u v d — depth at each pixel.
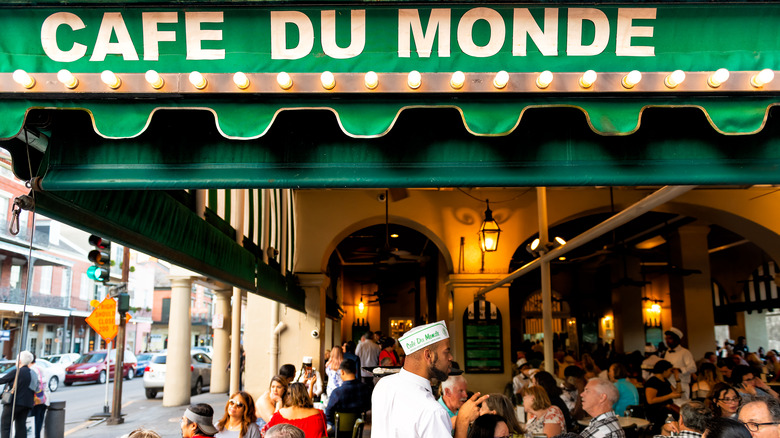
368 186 2.96
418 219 11.82
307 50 2.59
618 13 2.58
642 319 18.09
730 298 20.12
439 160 2.96
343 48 2.59
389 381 2.81
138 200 3.74
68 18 2.58
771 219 11.06
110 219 3.41
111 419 12.53
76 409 16.20
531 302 21.30
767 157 2.92
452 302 11.85
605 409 4.10
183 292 15.72
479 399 3.04
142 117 2.61
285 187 2.94
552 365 6.70
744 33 2.58
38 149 3.19
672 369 9.36
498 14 2.59
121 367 12.89
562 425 4.95
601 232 4.64
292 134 3.01
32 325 34.47
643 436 6.82
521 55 2.58
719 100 2.59
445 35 2.59
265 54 2.59
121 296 12.93
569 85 2.54
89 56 2.57
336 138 3.00
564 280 21.58
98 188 2.87
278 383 6.43
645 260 18.28
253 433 5.21
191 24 2.59
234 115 2.60
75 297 37.84
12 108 2.56
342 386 7.27
